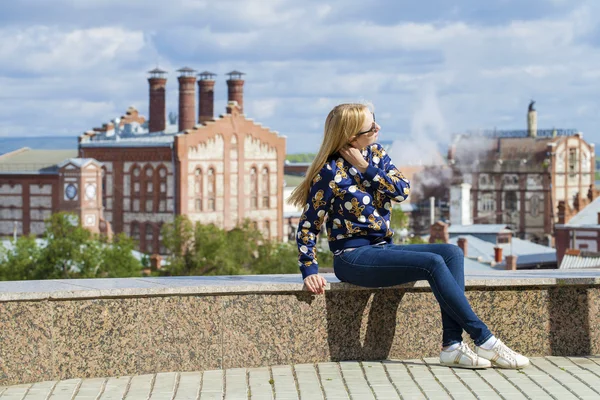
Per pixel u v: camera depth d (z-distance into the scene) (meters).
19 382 9.84
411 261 10.05
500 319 10.89
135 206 134.38
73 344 10.02
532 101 183.88
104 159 136.50
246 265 94.12
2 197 141.12
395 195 10.25
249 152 136.88
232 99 140.50
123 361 10.15
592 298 11.05
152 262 94.44
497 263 104.19
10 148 178.88
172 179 131.50
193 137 131.25
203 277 11.47
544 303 10.97
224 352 10.38
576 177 180.88
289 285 10.47
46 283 10.79
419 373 10.06
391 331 10.74
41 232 138.50
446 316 10.30
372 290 10.67
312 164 10.33
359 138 10.23
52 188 137.50
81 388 9.66
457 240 116.19
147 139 137.50
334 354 10.65
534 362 10.61
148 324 10.20
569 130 186.38
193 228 92.62
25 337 9.87
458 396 9.16
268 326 10.48
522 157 180.50
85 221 130.75
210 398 9.26
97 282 10.90
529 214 179.25
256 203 138.00
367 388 9.52
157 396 9.34
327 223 10.49
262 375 10.09
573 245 106.56
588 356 10.97
